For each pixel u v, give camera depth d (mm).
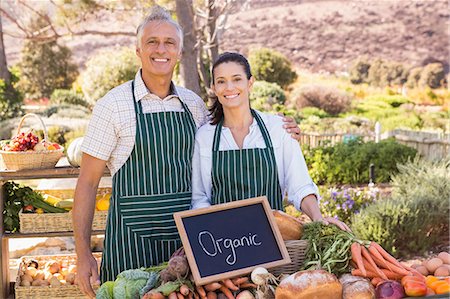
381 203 7285
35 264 5188
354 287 2680
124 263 3219
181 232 2795
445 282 2807
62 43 17500
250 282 2805
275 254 2869
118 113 3182
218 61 3252
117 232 3229
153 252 3225
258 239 2879
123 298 2818
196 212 2854
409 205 7191
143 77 3266
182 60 9172
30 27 16453
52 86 17047
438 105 18656
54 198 5133
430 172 8055
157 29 3178
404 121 16594
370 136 13211
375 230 6949
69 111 14984
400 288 2701
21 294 4902
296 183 3305
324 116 16953
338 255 2873
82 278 3219
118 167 3221
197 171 3299
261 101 15438
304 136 12906
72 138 13570
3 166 4883
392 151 11039
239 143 3289
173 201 3229
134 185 3205
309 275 2637
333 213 7746
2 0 17688
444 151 11648
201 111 3436
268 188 3262
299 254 2947
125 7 10422
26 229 4906
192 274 2742
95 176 3244
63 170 4754
